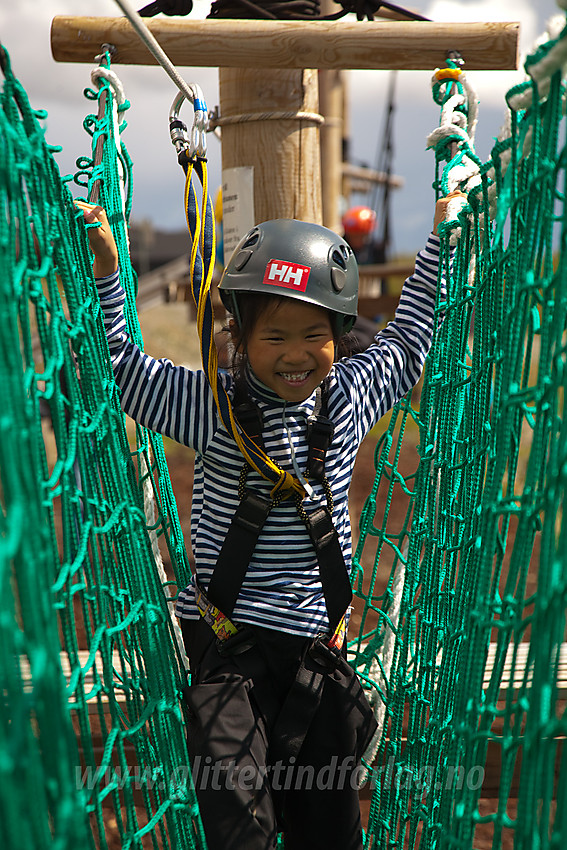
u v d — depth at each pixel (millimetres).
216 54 2271
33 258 1207
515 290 1303
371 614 4574
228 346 1972
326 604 1846
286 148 2736
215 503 1872
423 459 2045
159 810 1584
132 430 8562
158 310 24938
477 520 1551
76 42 2242
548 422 1158
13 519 849
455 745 1425
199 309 1835
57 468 1233
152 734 1726
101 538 1524
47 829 877
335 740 1852
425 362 2166
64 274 1444
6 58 1192
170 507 2199
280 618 1808
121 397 1910
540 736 1033
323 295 1774
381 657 2320
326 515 1864
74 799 964
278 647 1805
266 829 1628
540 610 1051
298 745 1783
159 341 20469
